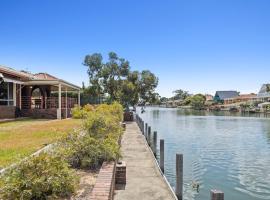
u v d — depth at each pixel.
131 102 42.84
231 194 10.56
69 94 41.50
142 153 14.15
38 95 33.44
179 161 8.73
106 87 44.12
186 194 10.30
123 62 43.97
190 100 128.25
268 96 91.44
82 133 8.62
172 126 38.03
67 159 7.51
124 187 8.56
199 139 25.20
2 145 10.38
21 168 4.80
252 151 19.14
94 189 5.62
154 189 8.41
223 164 15.16
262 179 12.38
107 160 8.09
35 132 14.09
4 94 23.17
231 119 52.62
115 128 11.09
